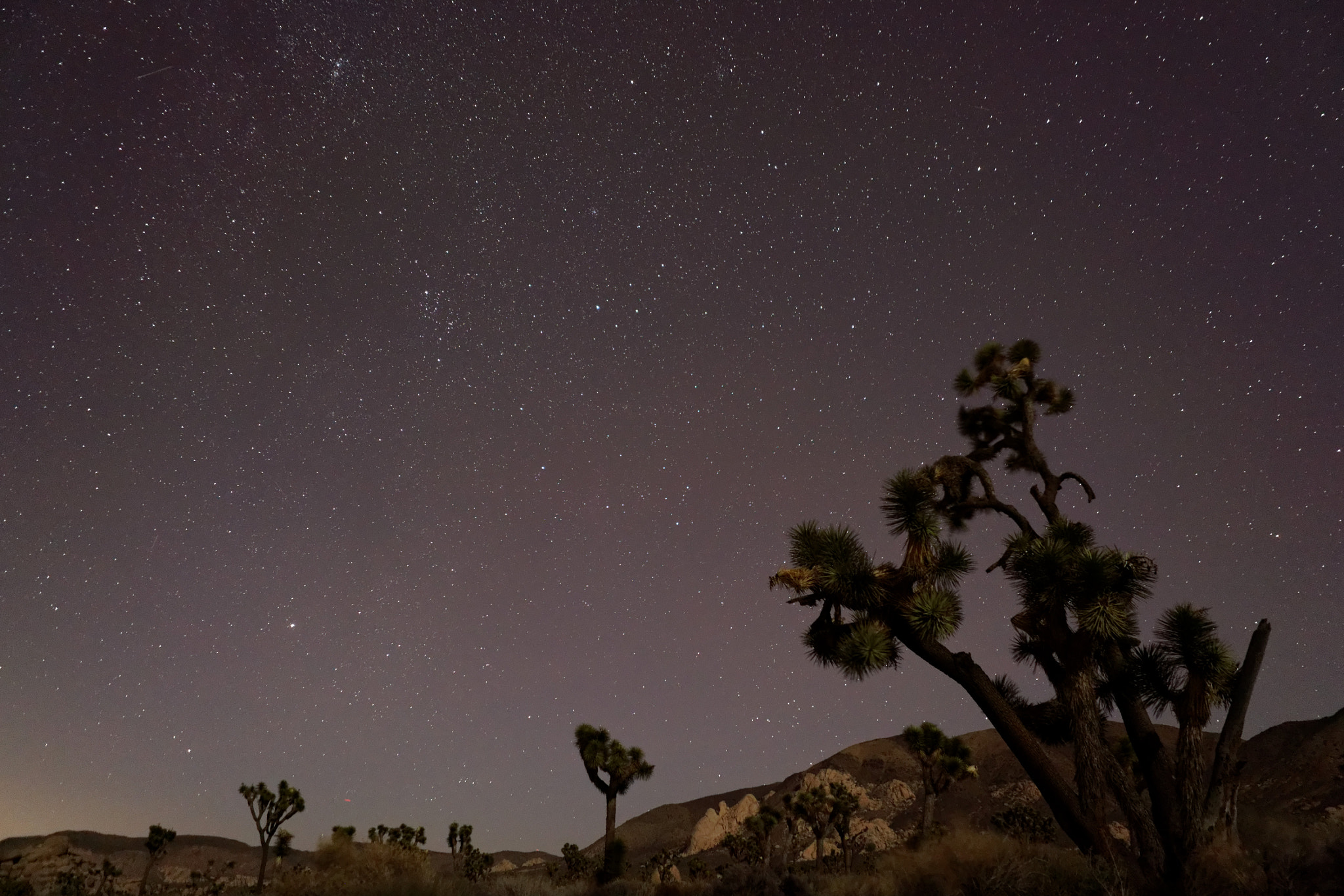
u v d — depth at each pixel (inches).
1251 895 318.7
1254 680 412.2
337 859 582.2
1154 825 404.5
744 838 2138.3
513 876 830.5
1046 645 453.1
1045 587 440.8
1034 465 532.1
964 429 562.6
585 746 952.9
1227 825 384.2
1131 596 443.5
